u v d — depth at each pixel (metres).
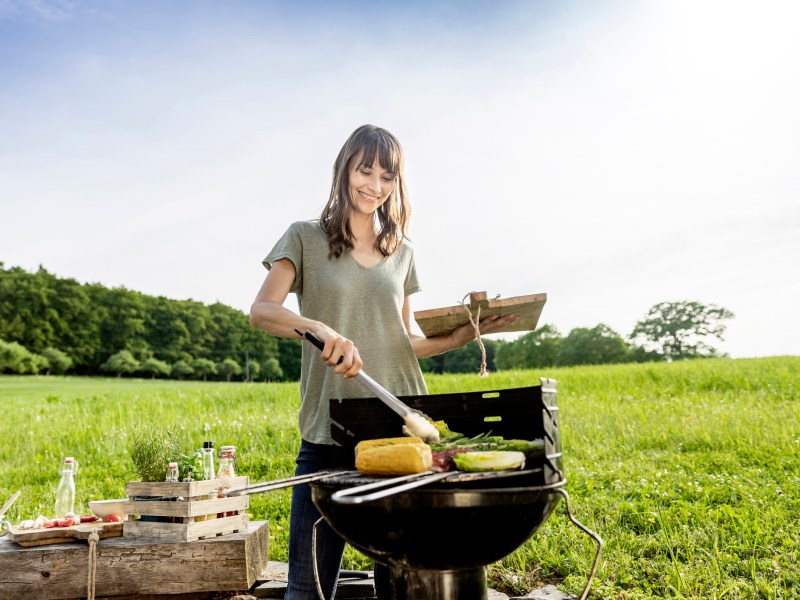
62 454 7.18
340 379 2.12
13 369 65.00
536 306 2.26
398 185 2.28
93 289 78.69
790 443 5.96
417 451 1.45
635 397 11.02
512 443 1.69
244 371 78.62
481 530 1.41
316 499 1.59
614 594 2.86
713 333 68.62
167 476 2.97
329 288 2.14
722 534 3.49
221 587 2.79
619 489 4.56
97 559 2.75
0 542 2.89
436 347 2.46
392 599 1.68
